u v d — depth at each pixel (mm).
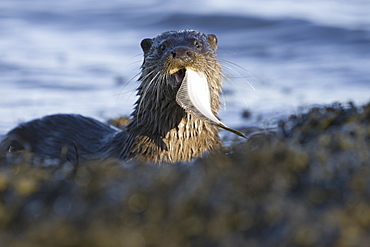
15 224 12797
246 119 32625
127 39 54312
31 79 42750
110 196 13273
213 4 62750
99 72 44562
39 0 69000
